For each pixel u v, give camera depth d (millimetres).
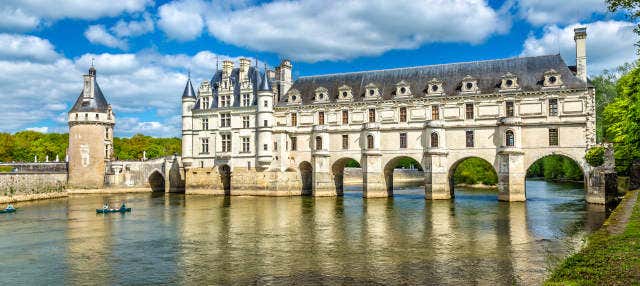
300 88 91750
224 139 92875
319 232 46125
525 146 71438
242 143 90625
